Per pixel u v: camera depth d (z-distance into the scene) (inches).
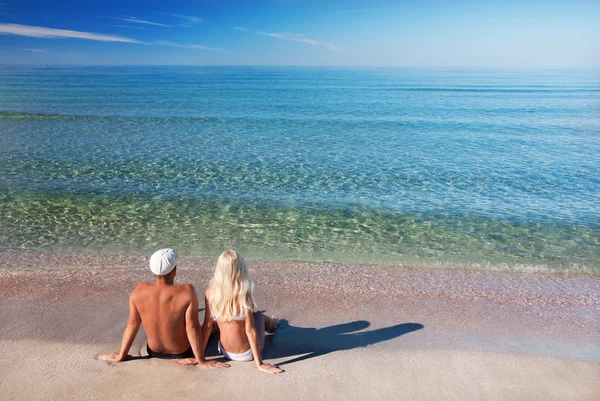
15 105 1443.2
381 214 411.8
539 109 1626.5
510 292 245.6
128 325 158.6
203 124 1084.5
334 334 191.9
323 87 3324.3
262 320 170.4
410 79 5383.9
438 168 625.9
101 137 841.5
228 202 442.0
